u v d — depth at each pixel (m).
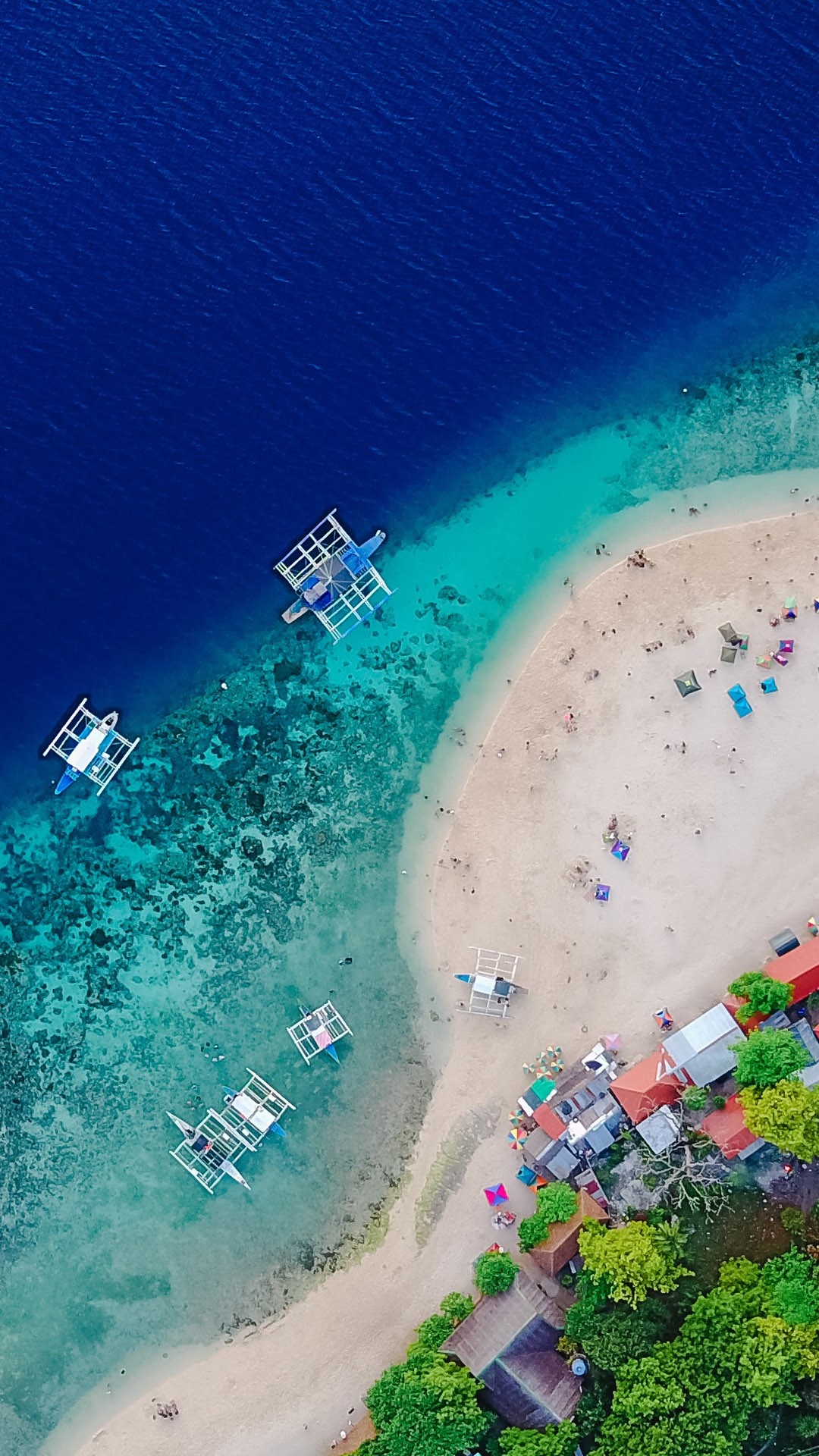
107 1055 64.12
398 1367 58.28
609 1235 57.12
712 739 62.56
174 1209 63.12
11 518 67.81
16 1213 63.94
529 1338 57.06
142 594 67.00
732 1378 54.81
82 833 65.81
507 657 64.50
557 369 66.88
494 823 63.38
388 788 64.31
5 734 66.75
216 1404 61.91
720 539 64.06
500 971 62.53
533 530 65.50
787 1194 59.25
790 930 61.28
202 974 64.19
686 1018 61.47
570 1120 60.66
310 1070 63.06
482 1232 61.31
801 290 66.62
